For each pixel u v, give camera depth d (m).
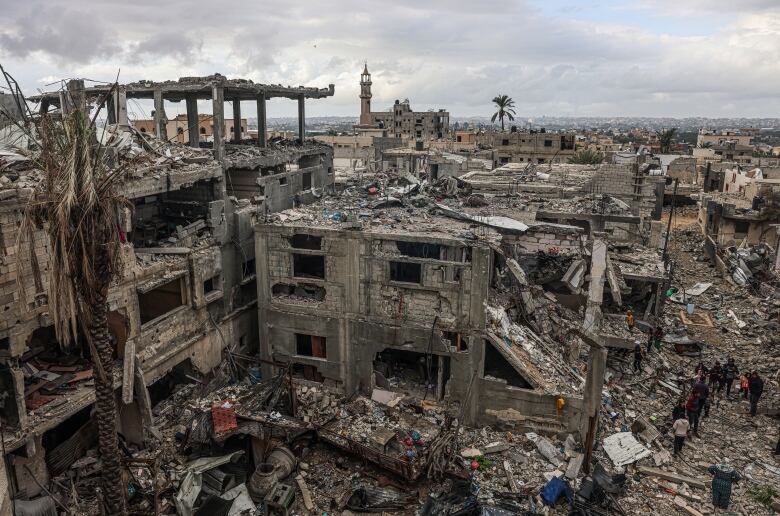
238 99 37.19
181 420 22.45
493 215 28.38
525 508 18.55
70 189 11.24
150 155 24.08
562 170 52.72
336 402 24.39
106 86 28.86
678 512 18.67
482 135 99.88
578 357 26.36
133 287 20.64
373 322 23.97
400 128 115.31
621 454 21.31
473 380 22.81
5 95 21.02
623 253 34.94
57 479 18.48
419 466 19.61
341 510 18.91
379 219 26.02
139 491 18.56
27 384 19.08
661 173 52.47
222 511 18.20
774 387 27.03
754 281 40.31
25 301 16.70
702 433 23.45
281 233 24.47
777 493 19.36
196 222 24.81
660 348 30.38
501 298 26.38
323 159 39.62
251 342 28.92
